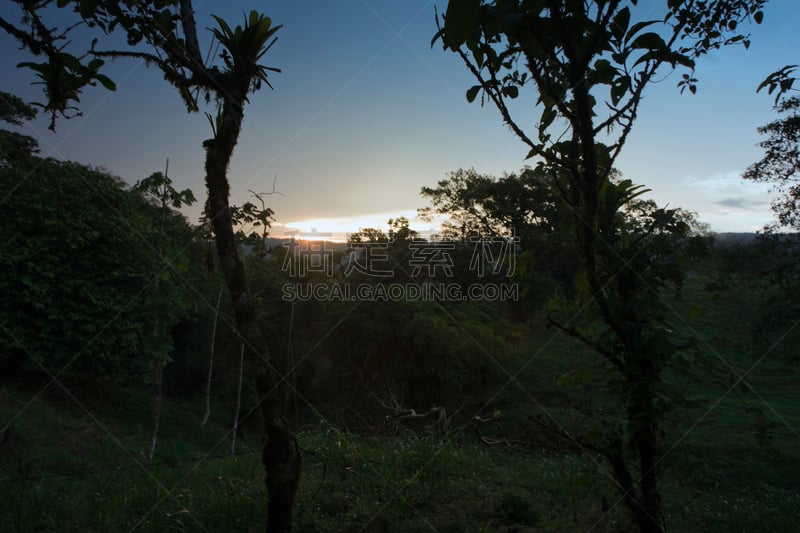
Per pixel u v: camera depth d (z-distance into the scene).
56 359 15.09
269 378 2.83
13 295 14.82
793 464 9.65
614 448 2.35
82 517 4.23
